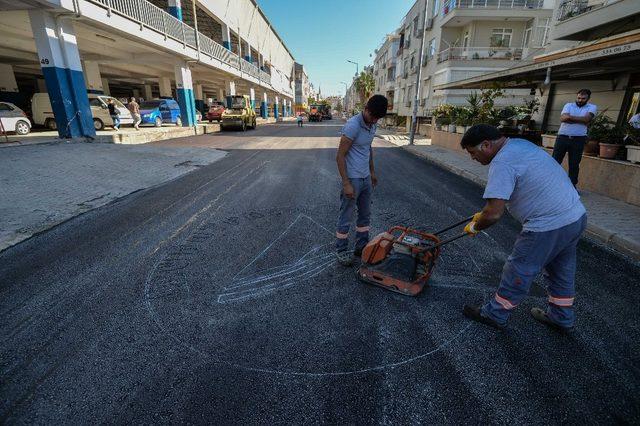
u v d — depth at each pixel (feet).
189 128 59.00
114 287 9.73
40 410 5.73
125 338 7.59
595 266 11.61
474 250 12.66
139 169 26.37
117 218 15.72
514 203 7.38
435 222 16.08
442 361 7.04
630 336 7.97
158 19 47.16
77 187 20.31
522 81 37.86
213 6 66.13
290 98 197.06
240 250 12.39
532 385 6.46
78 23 35.24
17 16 33.65
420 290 9.36
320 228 14.75
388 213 17.26
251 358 7.04
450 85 44.80
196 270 10.82
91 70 59.52
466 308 8.57
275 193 20.62
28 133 39.40
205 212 16.78
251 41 96.43
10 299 9.03
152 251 12.19
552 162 7.09
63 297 9.17
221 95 131.95
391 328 8.07
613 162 19.01
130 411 5.74
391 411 5.84
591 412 5.88
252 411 5.80
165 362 6.89
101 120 49.98
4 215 15.02
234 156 35.81
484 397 6.16
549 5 61.87
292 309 8.80
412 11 93.45
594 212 16.34
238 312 8.64
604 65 24.30
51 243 12.74
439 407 5.92
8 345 7.28
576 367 6.94
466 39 69.15
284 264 11.33
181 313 8.55
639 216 15.80
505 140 7.42
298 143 50.16
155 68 74.90
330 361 6.98
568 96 35.29
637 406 6.03
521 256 7.41
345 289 9.78
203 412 5.75
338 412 5.80
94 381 6.37
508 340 7.74
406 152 44.96
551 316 8.12
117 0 38.19
